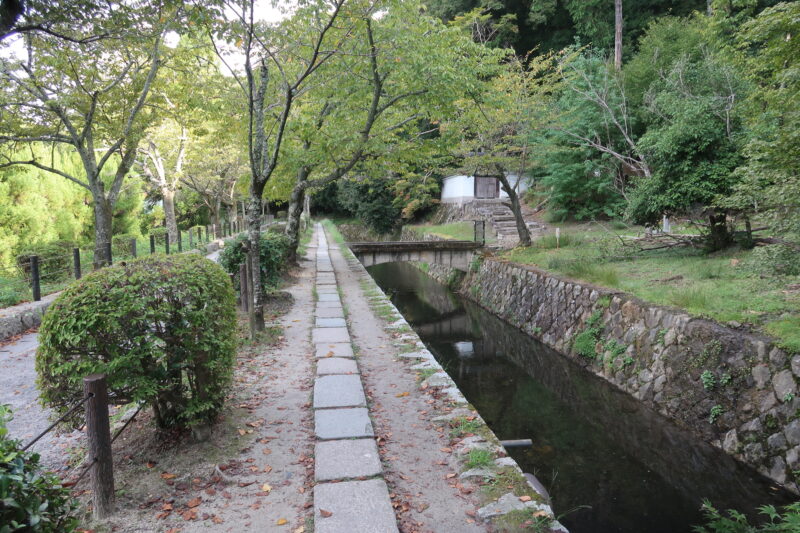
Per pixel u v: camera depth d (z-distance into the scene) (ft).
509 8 85.87
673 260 35.68
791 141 15.23
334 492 9.68
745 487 17.57
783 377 17.97
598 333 30.73
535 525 8.77
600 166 59.36
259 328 22.59
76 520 7.38
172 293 10.47
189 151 63.77
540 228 67.77
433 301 62.08
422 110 33.76
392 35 26.76
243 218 108.58
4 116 27.78
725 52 39.09
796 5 16.01
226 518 9.00
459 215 95.14
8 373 17.92
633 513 16.55
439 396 15.26
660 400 23.54
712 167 29.60
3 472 5.87
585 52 75.31
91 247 46.80
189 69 32.53
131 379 10.05
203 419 11.63
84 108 29.43
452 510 9.31
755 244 31.81
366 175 47.55
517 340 40.65
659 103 46.24
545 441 22.16
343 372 17.25
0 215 38.45
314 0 23.17
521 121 50.60
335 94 32.94
